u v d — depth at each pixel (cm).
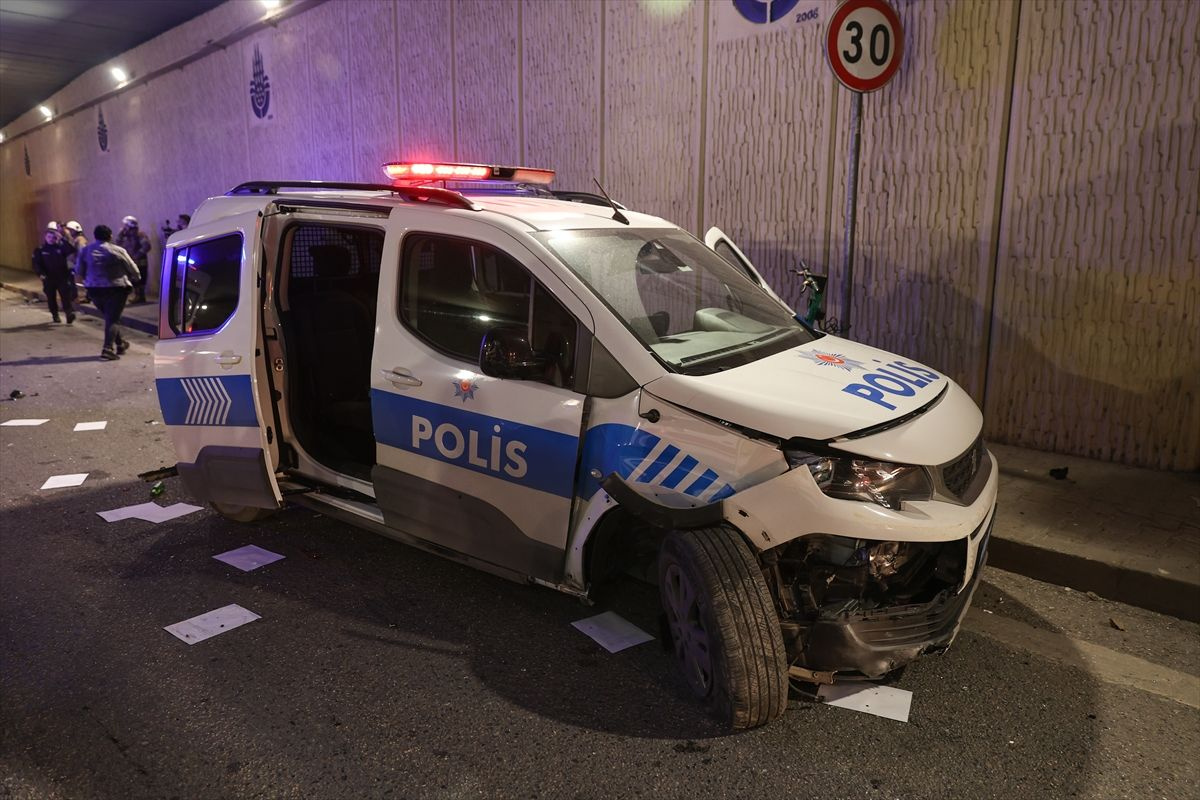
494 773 281
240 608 404
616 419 323
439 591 418
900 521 279
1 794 275
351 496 441
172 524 518
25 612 405
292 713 317
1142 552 414
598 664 348
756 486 289
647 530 362
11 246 3181
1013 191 577
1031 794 269
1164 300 527
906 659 296
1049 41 548
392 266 394
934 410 321
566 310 341
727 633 288
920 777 277
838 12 532
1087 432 569
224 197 477
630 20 796
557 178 898
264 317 439
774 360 345
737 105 723
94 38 1714
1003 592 412
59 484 600
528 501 350
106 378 998
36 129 2675
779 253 713
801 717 309
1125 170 530
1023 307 584
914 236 630
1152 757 286
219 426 455
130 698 329
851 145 570
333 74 1204
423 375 378
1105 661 348
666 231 435
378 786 275
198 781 279
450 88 1011
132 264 1138
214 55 1509
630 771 281
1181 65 502
